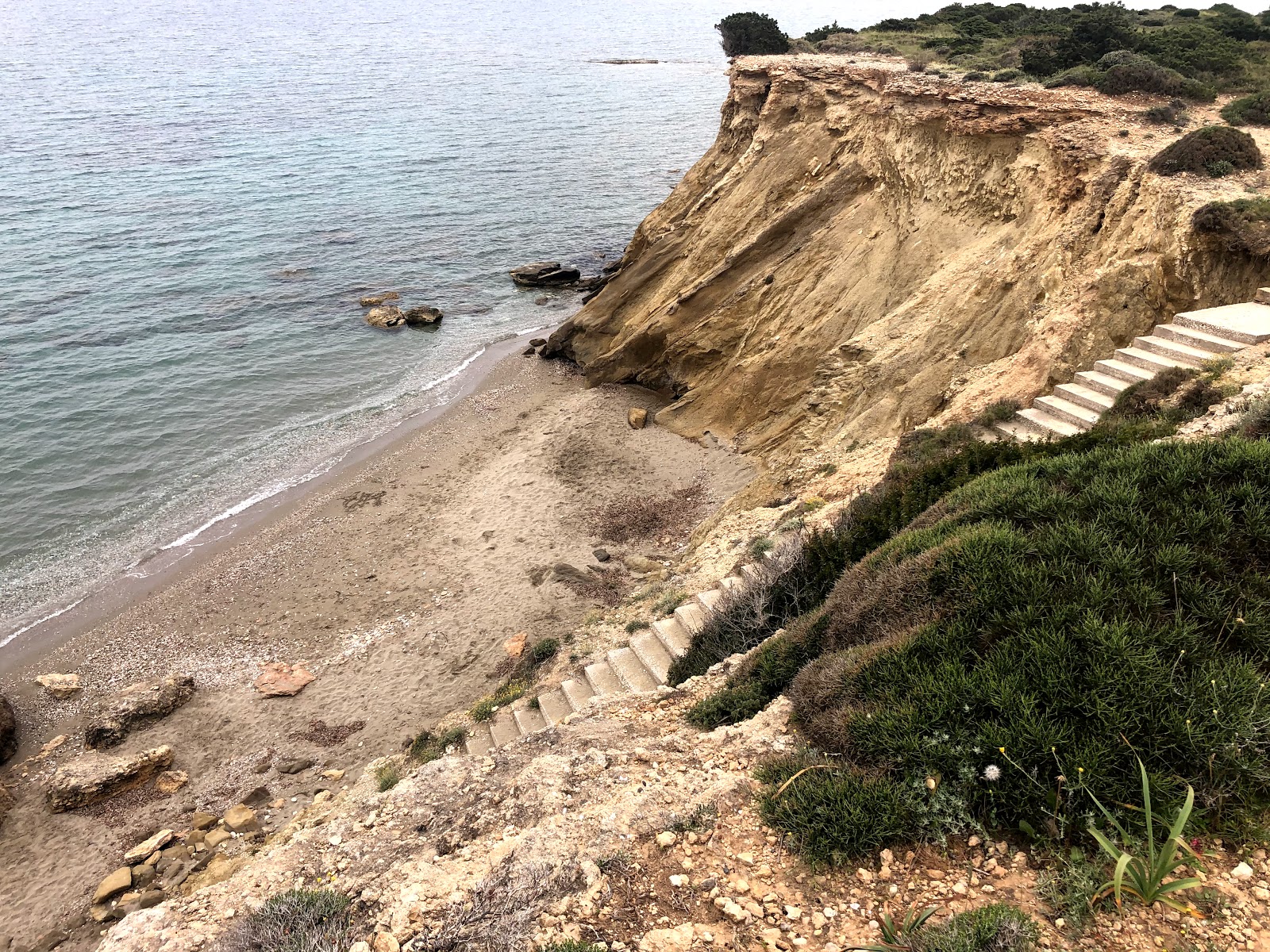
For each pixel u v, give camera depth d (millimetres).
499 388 36250
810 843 5926
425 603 22422
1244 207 15016
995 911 4961
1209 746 5582
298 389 35750
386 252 52219
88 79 110438
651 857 6039
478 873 6191
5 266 45688
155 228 53219
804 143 34219
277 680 19859
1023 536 7789
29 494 27328
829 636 8797
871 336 23297
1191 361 13180
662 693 10445
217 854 15133
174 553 25203
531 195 65375
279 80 114000
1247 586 6719
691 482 27125
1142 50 30578
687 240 37000
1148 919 4871
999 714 6242
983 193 24312
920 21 56406
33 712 19484
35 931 14023
